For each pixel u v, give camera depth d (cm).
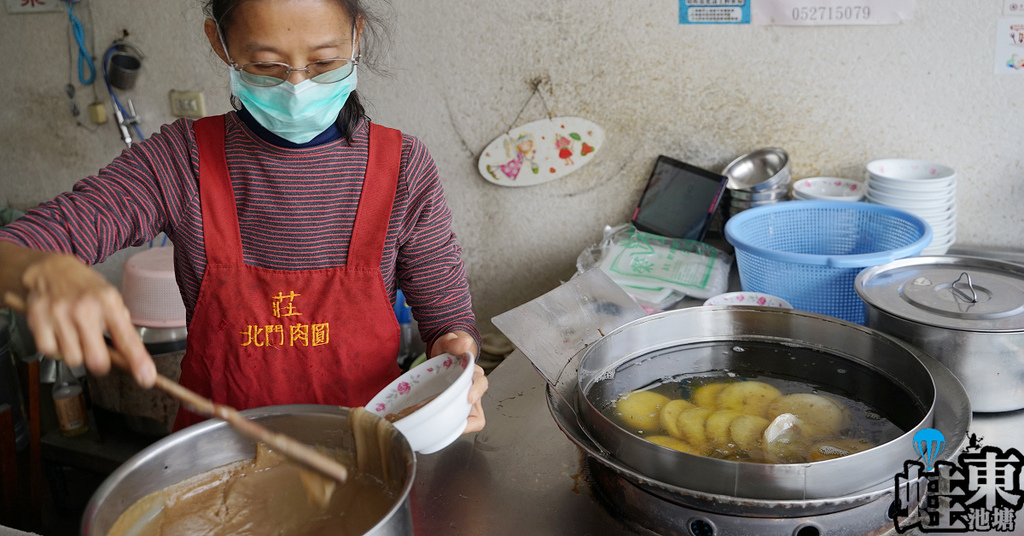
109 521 83
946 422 99
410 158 128
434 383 116
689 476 90
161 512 92
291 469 98
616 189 232
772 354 128
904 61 194
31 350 286
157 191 120
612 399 116
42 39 272
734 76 208
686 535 94
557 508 105
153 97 268
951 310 121
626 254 204
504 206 246
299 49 109
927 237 155
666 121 220
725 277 192
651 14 209
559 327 126
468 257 257
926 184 179
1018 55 185
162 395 235
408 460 81
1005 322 117
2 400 251
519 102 232
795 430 105
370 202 126
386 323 132
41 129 287
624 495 100
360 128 127
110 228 111
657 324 129
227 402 132
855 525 91
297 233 125
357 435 93
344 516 91
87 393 280
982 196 201
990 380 118
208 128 124
